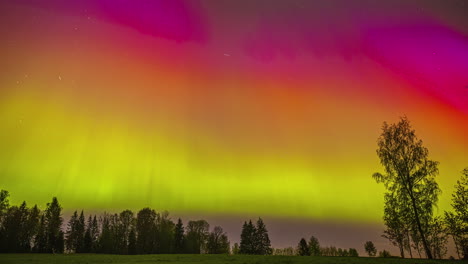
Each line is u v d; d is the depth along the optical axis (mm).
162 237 106062
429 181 41094
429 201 40000
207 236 112062
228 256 52500
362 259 37156
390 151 43844
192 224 111562
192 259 46156
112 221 111312
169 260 44938
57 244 95250
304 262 35281
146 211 109125
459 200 36062
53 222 101938
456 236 36406
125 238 108562
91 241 101688
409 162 42375
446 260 33500
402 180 42406
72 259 53125
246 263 35781
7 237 92000
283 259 41375
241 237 98938
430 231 39656
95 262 44000
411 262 30719
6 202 83125
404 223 41844
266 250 97250
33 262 46750
